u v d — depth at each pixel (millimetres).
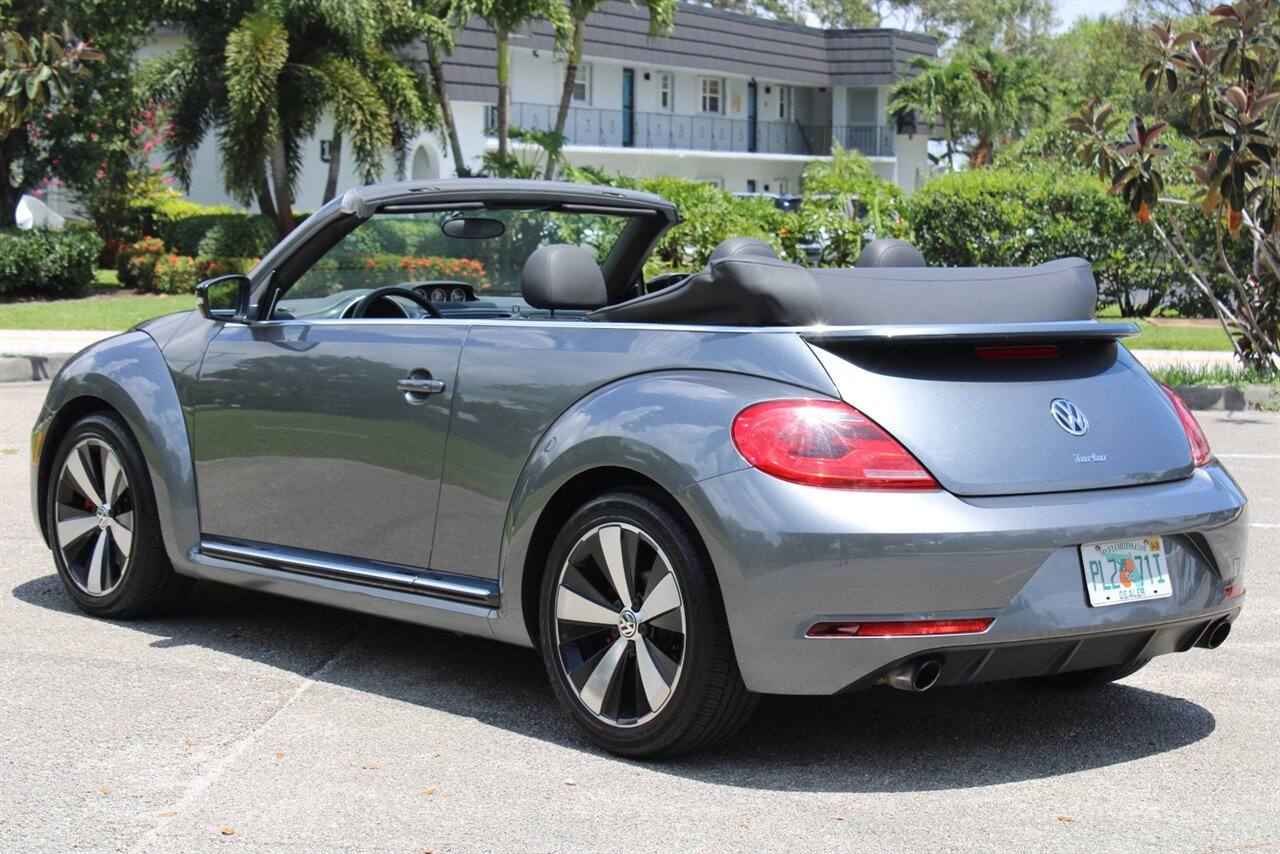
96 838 3383
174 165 26844
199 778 3783
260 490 4914
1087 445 3822
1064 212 19281
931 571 3518
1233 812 3623
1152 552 3834
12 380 13797
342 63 25875
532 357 4215
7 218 24484
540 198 5219
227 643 5113
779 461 3590
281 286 5051
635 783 3770
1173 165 19109
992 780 3838
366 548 4613
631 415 3869
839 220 19531
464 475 4289
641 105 45156
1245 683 4781
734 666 3697
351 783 3756
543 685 4668
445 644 5156
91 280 24625
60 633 5203
